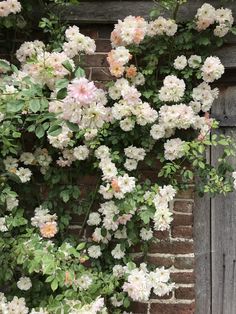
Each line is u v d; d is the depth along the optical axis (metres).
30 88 2.11
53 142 2.52
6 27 2.76
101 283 2.51
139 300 2.62
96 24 2.86
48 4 2.79
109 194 2.55
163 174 2.68
